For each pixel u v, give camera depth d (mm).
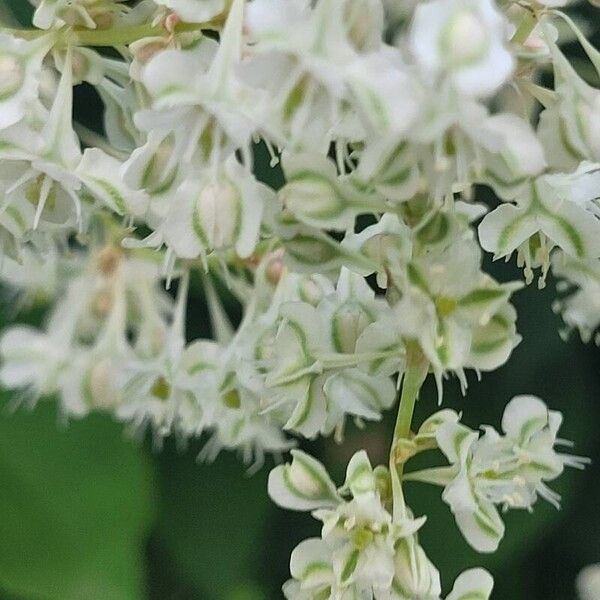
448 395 193
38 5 148
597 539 198
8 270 190
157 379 166
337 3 125
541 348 194
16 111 138
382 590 135
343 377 144
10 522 194
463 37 121
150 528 198
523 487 142
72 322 187
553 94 134
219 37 143
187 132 132
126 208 137
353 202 133
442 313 133
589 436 195
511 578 199
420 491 193
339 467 190
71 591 192
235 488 199
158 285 190
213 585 198
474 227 165
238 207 133
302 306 141
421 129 123
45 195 139
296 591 139
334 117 126
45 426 198
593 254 136
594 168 140
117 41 142
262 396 152
